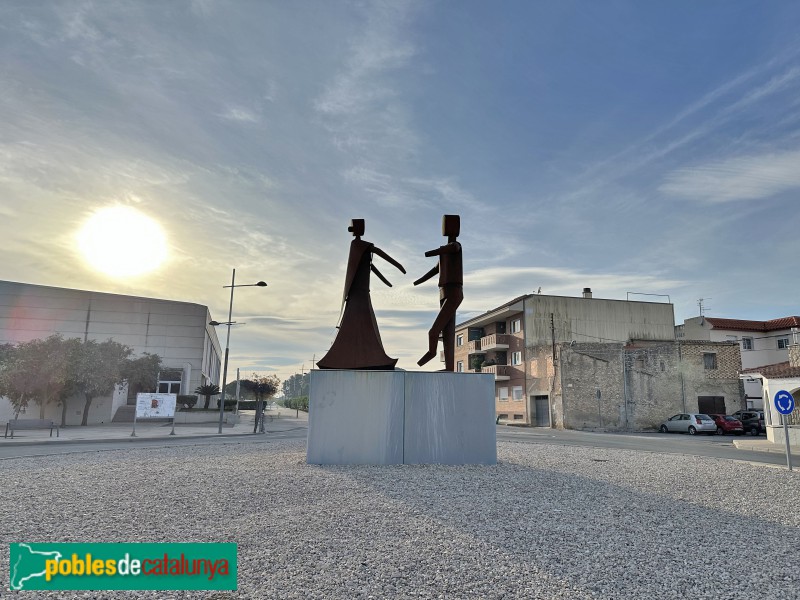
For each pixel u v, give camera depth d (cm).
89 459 1174
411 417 1134
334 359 1198
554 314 4388
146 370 4656
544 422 4034
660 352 3653
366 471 980
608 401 3597
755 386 4100
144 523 575
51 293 5653
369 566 448
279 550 487
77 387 3472
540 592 402
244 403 7338
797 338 3909
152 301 5988
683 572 454
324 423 1110
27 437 2270
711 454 1748
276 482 834
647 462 1276
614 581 429
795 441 2102
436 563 459
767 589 421
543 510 674
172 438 2292
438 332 1266
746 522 653
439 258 1297
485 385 1171
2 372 3228
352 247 1270
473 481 891
